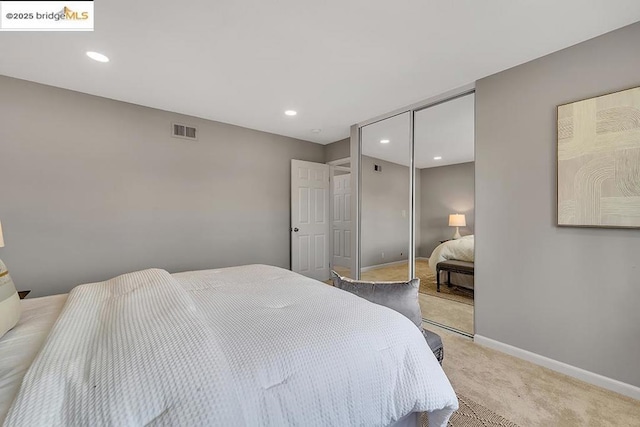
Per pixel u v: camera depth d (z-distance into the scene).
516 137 2.12
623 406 1.56
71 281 2.60
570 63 1.86
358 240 3.67
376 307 1.21
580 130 1.80
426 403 0.94
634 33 1.63
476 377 1.85
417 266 3.20
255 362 0.78
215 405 0.65
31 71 2.24
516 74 2.12
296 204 4.11
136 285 1.47
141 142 2.95
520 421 1.45
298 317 1.07
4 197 2.34
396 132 3.23
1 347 0.92
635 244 1.64
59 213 2.55
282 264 4.06
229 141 3.56
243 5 1.50
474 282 2.37
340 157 4.35
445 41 1.82
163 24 1.66
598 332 1.77
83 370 0.73
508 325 2.16
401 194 3.23
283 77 2.32
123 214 2.85
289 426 0.73
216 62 2.09
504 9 1.52
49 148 2.50
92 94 2.67
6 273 1.08
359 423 0.84
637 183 1.61
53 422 0.59
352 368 0.87
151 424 0.61
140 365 0.72
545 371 1.92
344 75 2.29
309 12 1.55
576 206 1.82
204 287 1.53
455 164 2.82
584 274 1.82
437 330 2.60
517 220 2.11
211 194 3.42
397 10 1.54
